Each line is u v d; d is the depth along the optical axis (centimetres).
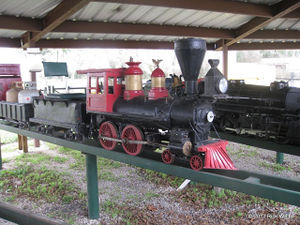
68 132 656
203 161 423
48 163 1016
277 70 3388
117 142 556
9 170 938
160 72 498
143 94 543
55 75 880
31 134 704
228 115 834
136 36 1247
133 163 478
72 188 788
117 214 654
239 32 1245
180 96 480
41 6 811
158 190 772
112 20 1028
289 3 948
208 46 1437
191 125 435
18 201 730
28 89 873
